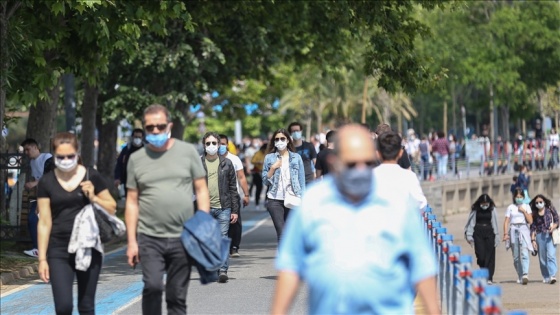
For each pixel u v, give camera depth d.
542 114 118.88
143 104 62.84
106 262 37.69
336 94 161.75
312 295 10.71
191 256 17.81
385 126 26.95
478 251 44.16
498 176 99.06
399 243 10.73
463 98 142.62
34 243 38.38
